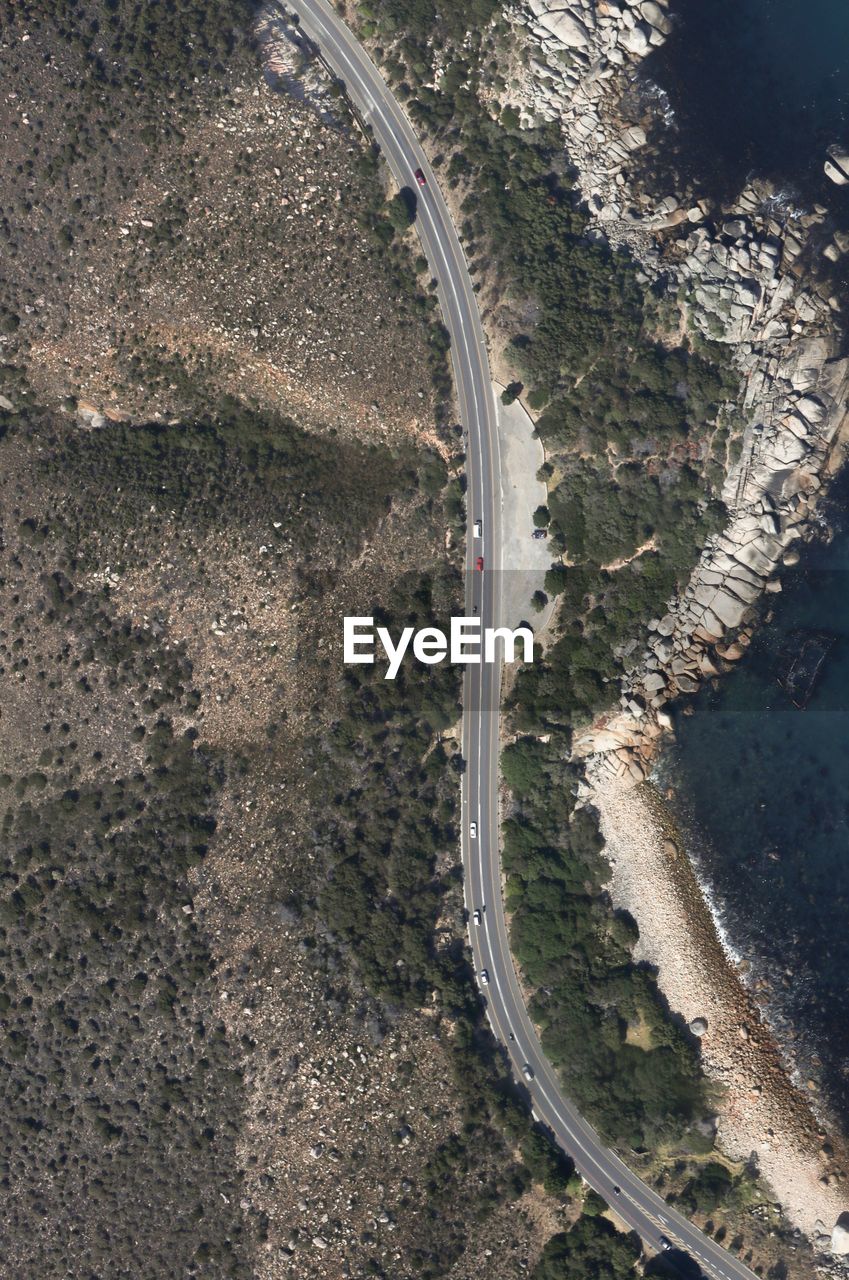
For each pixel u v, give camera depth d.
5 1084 83.50
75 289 87.31
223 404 89.06
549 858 91.00
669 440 92.38
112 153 86.25
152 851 84.44
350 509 89.50
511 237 91.62
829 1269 86.00
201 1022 83.69
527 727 91.25
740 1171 88.19
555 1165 88.00
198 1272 82.12
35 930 83.94
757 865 91.25
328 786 87.69
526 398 91.81
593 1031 89.50
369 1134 85.38
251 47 89.19
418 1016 87.62
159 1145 82.81
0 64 85.94
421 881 89.38
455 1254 85.62
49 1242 82.25
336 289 88.88
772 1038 88.31
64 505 87.69
